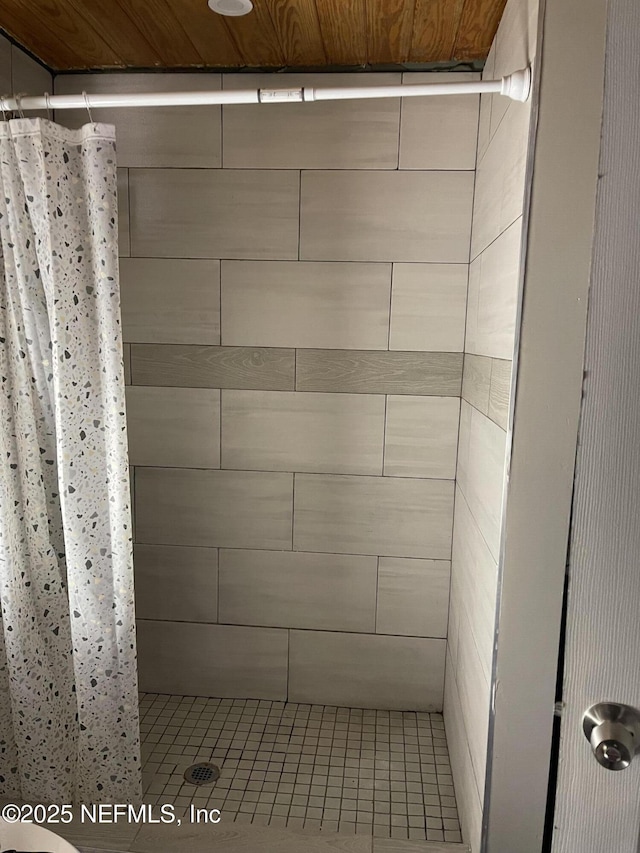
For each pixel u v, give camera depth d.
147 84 2.08
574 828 1.05
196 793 1.87
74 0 1.60
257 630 2.32
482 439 1.63
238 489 2.25
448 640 2.22
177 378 2.21
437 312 2.09
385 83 2.02
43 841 1.04
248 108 2.05
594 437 0.96
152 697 2.37
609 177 0.91
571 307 1.16
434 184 2.04
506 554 1.24
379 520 2.22
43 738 1.70
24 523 1.67
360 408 2.16
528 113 1.19
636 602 0.98
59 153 1.51
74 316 1.58
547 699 1.26
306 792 1.89
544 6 1.10
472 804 1.58
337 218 2.08
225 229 2.12
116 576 1.67
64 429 1.57
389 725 2.22
